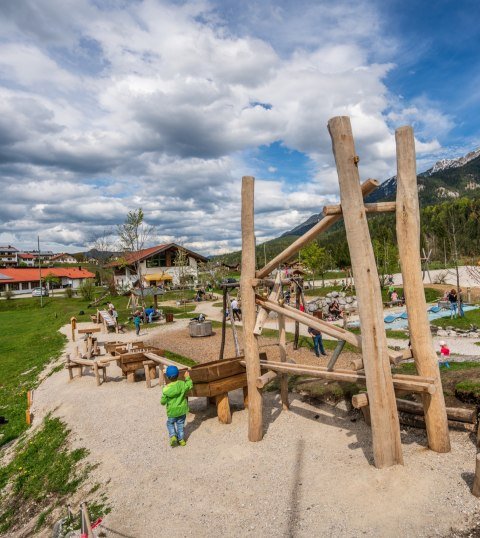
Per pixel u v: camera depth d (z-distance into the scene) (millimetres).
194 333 20312
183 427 7363
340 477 5383
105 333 24281
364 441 6469
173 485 5891
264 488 5453
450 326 18344
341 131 5402
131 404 10023
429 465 5328
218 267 54750
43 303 52062
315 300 28906
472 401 6934
